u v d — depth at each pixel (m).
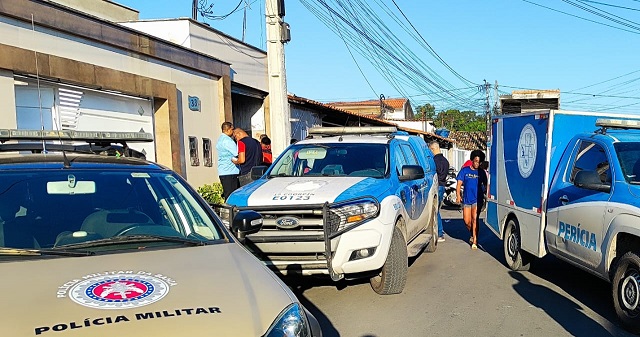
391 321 5.55
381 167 7.26
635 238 5.20
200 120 12.94
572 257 6.35
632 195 5.34
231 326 2.54
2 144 4.18
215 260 3.26
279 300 2.90
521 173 7.77
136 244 3.49
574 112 7.19
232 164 10.65
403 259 6.39
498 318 5.65
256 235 5.91
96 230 3.59
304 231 5.88
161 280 2.88
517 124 8.03
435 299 6.36
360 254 5.94
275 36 11.38
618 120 6.41
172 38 12.91
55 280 2.82
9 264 3.05
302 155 7.69
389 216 6.20
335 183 6.50
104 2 14.62
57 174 3.88
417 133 28.34
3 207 3.53
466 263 8.52
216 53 14.09
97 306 2.55
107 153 4.70
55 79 8.76
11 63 7.87
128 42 10.39
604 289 6.88
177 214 3.94
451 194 17.91
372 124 23.86
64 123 9.20
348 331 5.25
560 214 6.62
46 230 3.48
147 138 4.74
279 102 11.44
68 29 8.97
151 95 10.93
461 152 43.53
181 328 2.45
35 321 2.40
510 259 8.11
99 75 9.59
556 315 5.76
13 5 7.95
